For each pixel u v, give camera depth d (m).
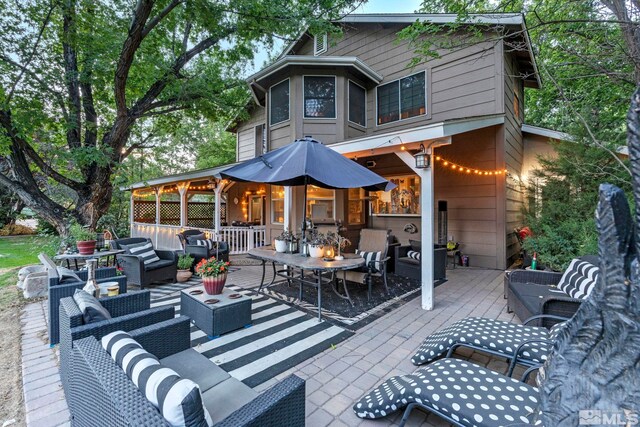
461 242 6.76
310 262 3.46
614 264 0.83
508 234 6.49
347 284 4.95
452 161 6.86
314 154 3.36
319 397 2.00
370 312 3.62
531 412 1.41
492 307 3.81
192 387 1.02
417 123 6.93
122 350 1.30
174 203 11.58
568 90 5.18
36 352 2.61
